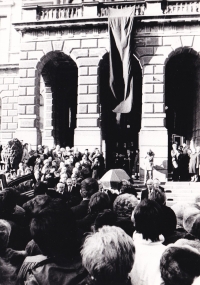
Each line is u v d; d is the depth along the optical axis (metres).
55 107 28.14
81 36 23.61
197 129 24.91
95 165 18.97
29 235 4.91
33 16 23.98
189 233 4.30
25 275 3.06
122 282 2.59
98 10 23.56
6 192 5.38
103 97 27.62
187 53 23.92
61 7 23.91
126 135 27.36
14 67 30.09
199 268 2.58
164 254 2.70
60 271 2.89
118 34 22.27
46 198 4.93
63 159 19.23
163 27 22.92
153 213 3.78
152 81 22.75
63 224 3.04
